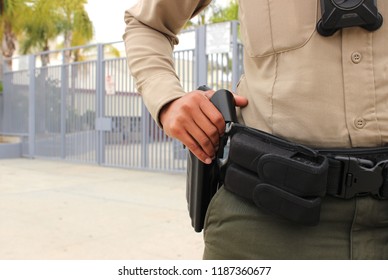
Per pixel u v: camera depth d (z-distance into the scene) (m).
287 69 1.08
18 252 3.33
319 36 1.04
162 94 1.18
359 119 1.03
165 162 8.23
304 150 1.01
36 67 10.96
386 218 1.06
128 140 8.85
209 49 7.12
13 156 11.36
